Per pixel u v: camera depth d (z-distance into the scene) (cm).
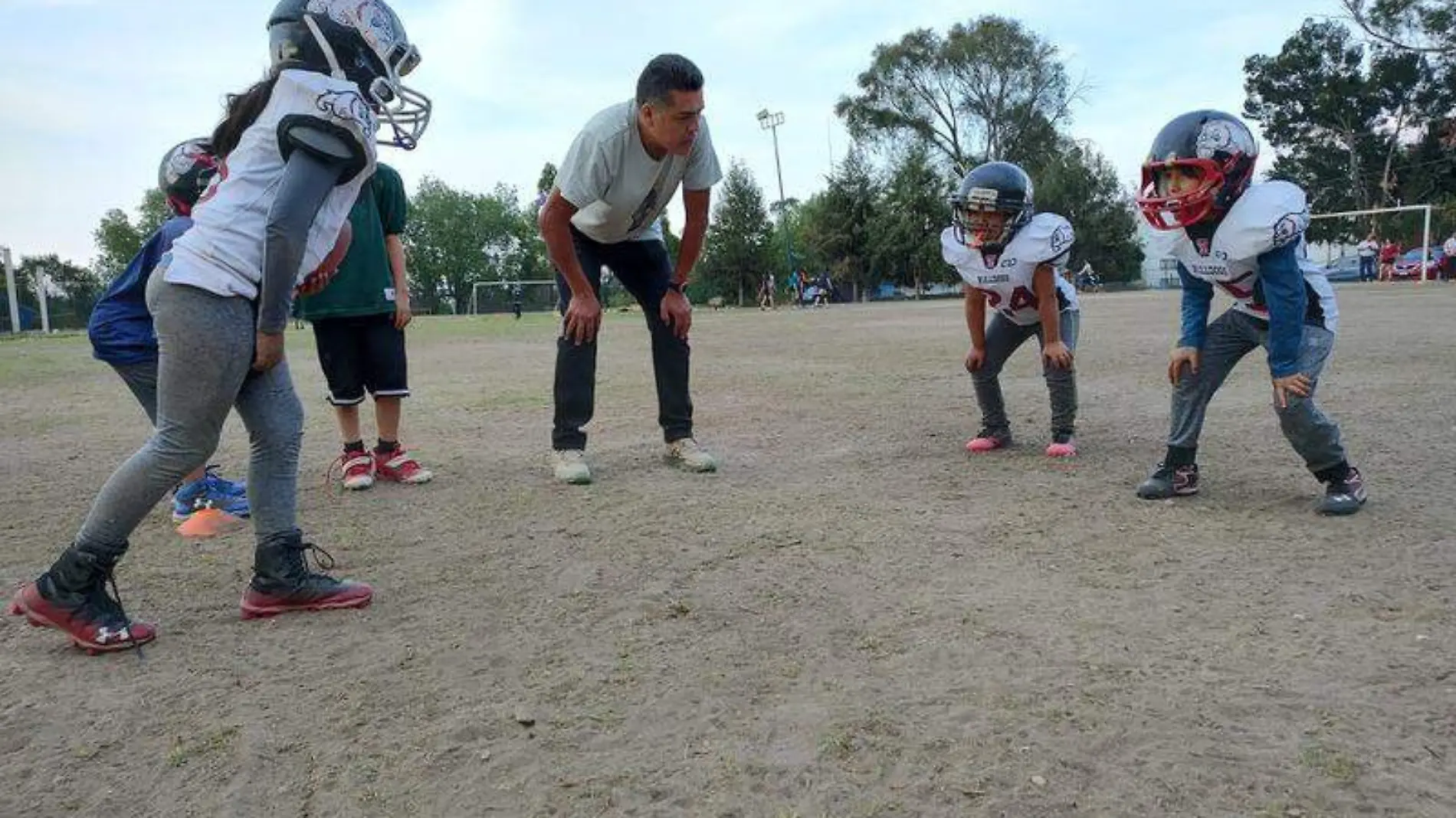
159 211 6569
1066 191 5769
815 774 218
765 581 346
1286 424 408
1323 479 417
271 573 323
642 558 376
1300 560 353
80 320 4691
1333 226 5300
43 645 306
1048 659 273
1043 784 211
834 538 396
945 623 301
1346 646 276
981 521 418
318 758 232
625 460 575
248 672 282
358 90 297
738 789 214
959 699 251
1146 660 271
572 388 515
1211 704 244
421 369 1280
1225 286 423
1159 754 221
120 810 212
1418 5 5447
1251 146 396
